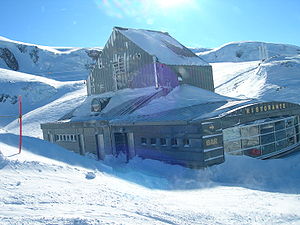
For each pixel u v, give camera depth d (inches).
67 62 5723.4
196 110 773.9
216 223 286.5
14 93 3221.0
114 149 869.2
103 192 354.3
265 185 531.5
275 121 786.8
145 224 250.5
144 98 946.7
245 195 443.8
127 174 581.0
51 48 6958.7
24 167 400.2
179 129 681.0
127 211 288.5
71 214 252.4
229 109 730.2
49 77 5068.9
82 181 397.7
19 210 252.5
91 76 1216.2
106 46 1147.3
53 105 2404.0
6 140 548.7
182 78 1050.7
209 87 1148.5
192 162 651.5
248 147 725.3
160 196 410.0
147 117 814.5
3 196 287.9
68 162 519.2
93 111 1053.2
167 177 627.8
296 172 608.4
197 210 333.1
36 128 1889.8
